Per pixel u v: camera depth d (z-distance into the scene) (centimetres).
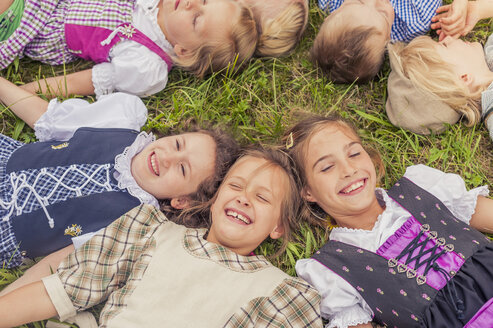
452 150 259
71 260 198
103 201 214
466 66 253
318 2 286
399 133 264
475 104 252
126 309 193
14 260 219
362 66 256
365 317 206
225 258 204
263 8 263
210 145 231
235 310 193
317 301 201
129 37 255
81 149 224
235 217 215
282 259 243
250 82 272
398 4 270
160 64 261
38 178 215
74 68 271
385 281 202
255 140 256
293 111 265
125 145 230
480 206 228
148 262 200
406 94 252
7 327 188
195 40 256
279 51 273
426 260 202
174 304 194
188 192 229
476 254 202
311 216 244
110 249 201
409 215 216
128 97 248
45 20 254
